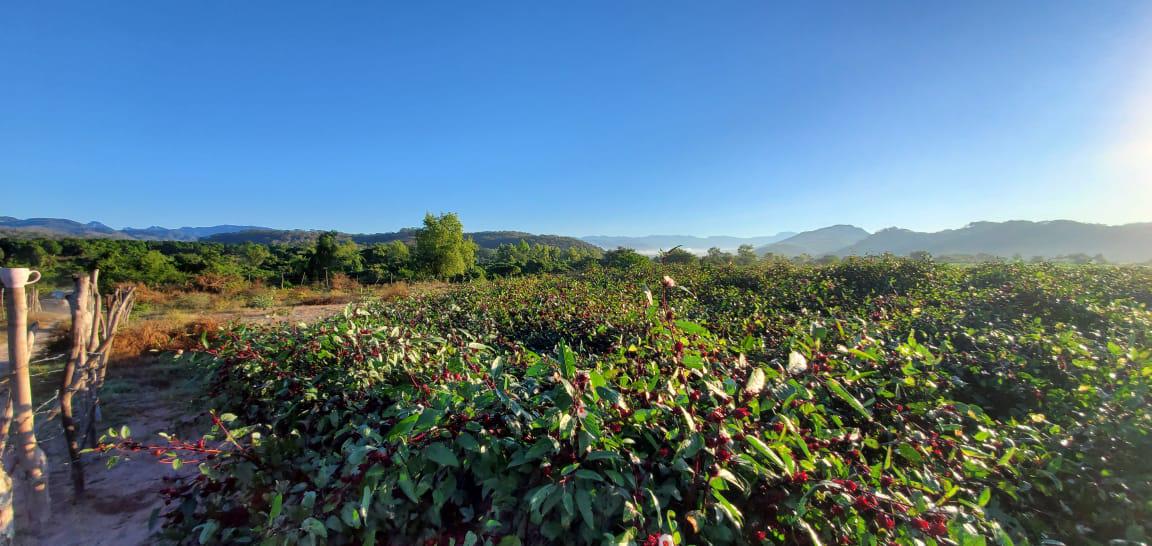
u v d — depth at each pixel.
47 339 8.67
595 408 1.83
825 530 1.63
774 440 1.81
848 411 2.52
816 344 2.56
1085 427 2.35
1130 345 3.13
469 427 1.91
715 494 1.56
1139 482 1.94
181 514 2.43
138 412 4.86
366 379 2.97
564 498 1.55
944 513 1.62
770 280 9.15
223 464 2.43
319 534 1.79
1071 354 3.22
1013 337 3.78
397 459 1.83
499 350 4.36
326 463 2.26
